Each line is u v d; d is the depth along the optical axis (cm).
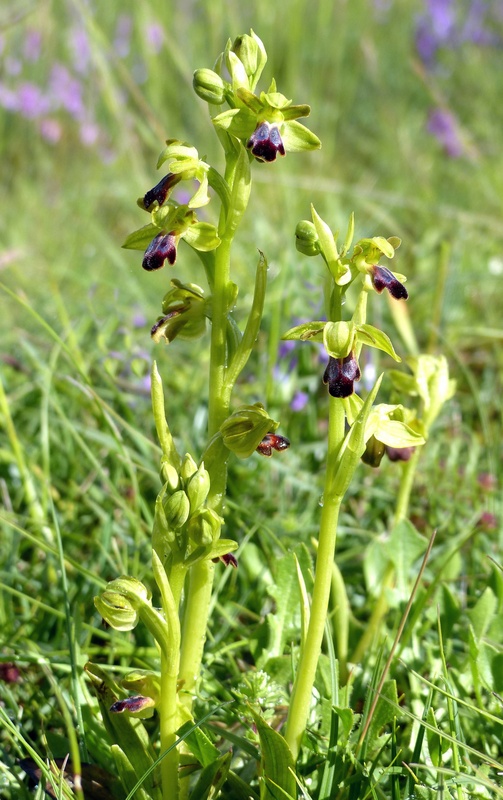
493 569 82
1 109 211
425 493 98
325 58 233
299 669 70
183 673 71
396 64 254
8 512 90
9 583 87
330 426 69
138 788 70
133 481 88
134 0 225
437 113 212
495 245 156
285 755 69
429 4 263
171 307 72
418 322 131
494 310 141
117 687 70
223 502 71
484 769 72
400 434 70
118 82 212
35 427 105
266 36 217
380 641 81
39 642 84
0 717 72
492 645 78
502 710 75
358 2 258
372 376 108
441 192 190
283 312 117
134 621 68
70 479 95
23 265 148
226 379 71
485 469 103
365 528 97
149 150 211
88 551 93
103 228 175
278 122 69
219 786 70
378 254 69
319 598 69
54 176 201
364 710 73
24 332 117
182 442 101
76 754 67
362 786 71
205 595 71
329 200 159
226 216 70
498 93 241
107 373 99
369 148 216
